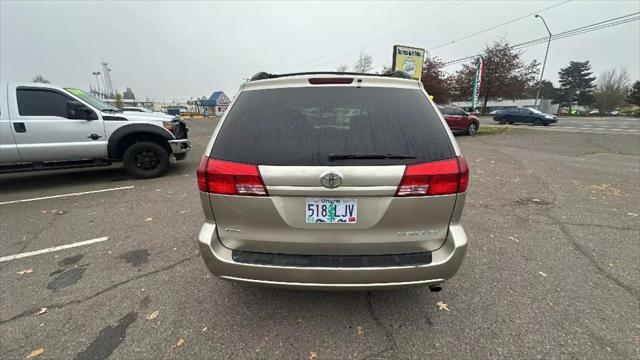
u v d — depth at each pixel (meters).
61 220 3.93
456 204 1.81
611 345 1.86
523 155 8.88
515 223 3.69
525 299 2.29
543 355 1.80
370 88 1.93
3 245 3.25
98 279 2.61
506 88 36.25
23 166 5.17
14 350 1.87
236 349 1.87
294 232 1.81
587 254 2.94
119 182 5.91
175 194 5.05
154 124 6.05
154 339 1.94
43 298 2.36
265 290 2.42
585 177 6.01
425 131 1.81
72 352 1.85
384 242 1.81
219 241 1.92
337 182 1.68
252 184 1.75
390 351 1.85
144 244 3.25
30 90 5.16
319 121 1.81
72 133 5.39
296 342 1.92
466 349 1.85
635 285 2.45
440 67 28.75
